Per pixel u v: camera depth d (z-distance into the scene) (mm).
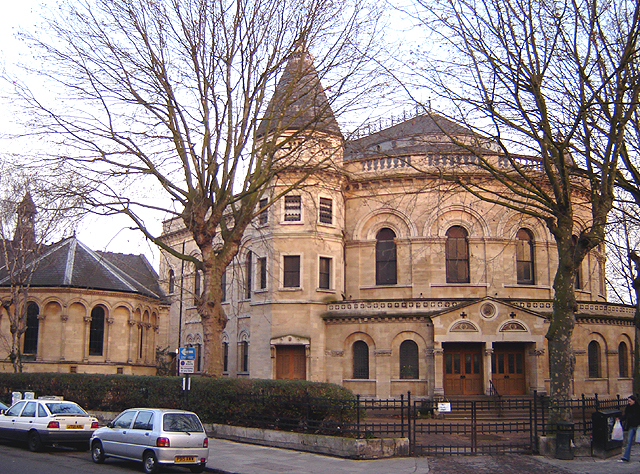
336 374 37031
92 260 45938
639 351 26141
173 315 52281
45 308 42125
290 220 38094
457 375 35812
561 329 21484
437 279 37875
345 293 39625
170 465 17156
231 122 25500
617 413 21359
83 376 29656
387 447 20109
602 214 21438
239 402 23969
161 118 25047
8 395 32094
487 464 19000
